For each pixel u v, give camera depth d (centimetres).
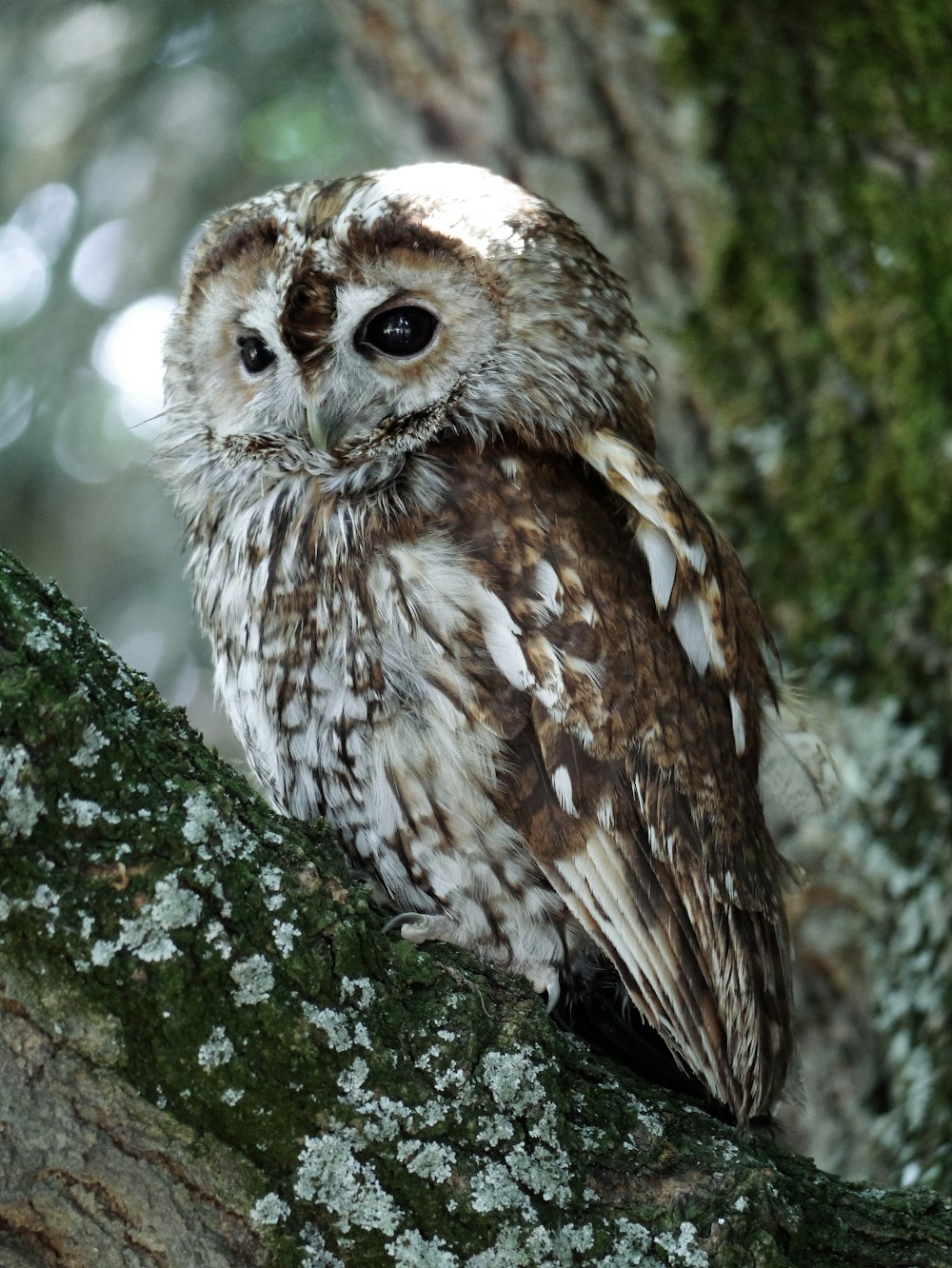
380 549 404
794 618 426
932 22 423
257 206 411
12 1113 388
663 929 403
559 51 425
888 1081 423
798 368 426
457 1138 391
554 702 402
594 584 403
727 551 411
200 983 389
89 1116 388
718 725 406
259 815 392
